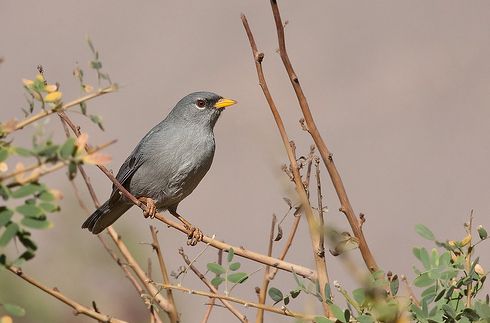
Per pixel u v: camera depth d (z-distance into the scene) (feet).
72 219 29.53
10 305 12.59
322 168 56.54
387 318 13.61
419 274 14.52
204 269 40.78
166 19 77.51
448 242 14.87
